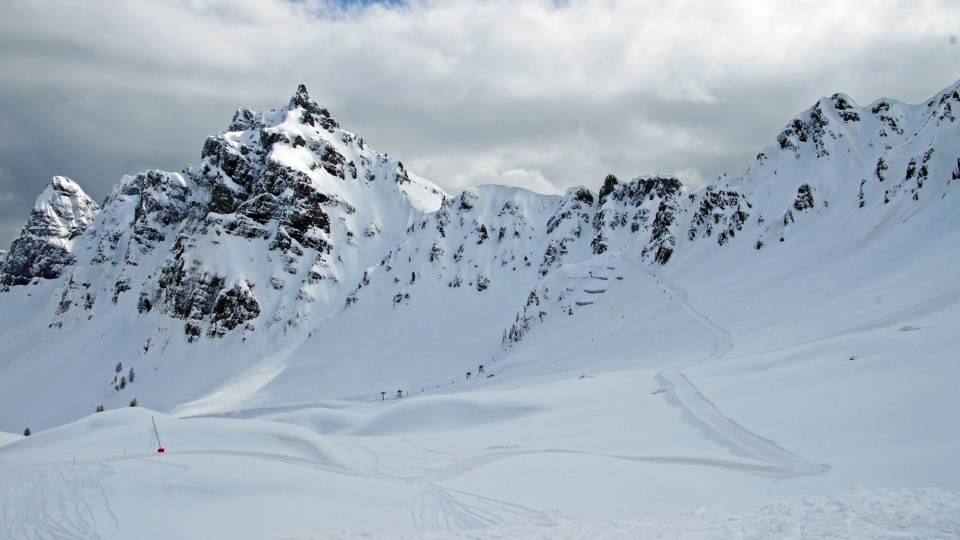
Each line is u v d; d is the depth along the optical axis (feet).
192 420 190.60
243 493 117.50
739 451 147.02
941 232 389.60
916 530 60.18
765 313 405.80
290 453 166.50
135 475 124.67
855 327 287.07
